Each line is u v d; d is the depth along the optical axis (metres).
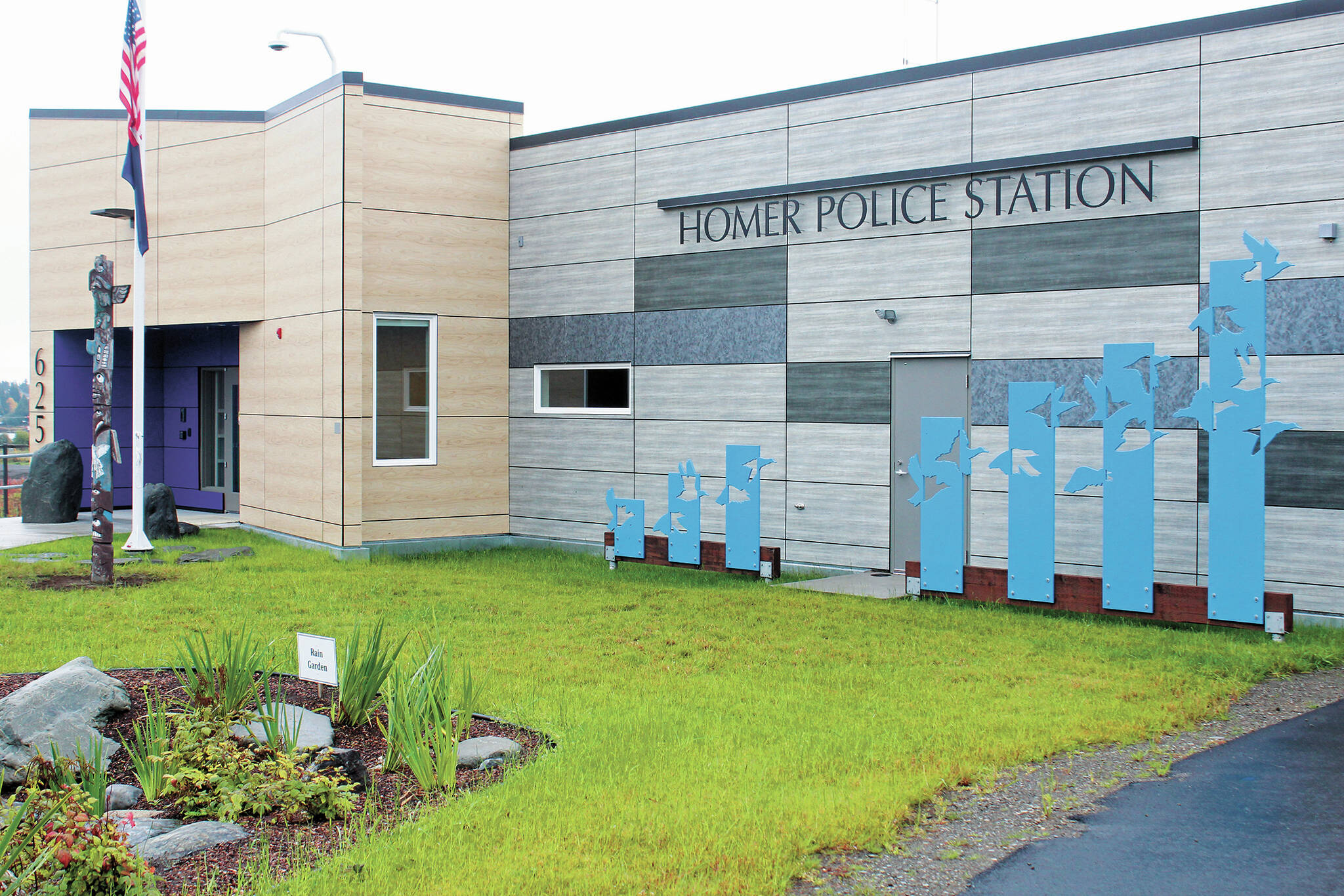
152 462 23.12
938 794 6.45
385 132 16.78
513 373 17.98
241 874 5.23
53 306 21.69
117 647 9.94
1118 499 11.31
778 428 15.30
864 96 14.56
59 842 4.71
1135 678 9.05
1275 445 11.71
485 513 17.81
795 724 7.71
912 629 11.09
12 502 25.81
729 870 5.30
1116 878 5.37
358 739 7.43
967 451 12.34
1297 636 10.69
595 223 17.03
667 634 10.90
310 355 17.08
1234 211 12.04
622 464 16.81
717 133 15.82
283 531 17.94
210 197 18.94
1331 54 11.48
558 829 5.77
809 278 15.00
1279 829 5.97
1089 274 12.94
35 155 21.53
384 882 5.14
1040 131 13.28
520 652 10.09
